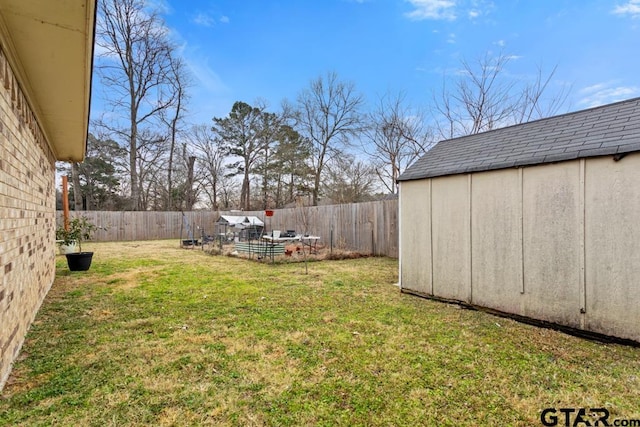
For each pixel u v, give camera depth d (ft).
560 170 11.48
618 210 10.21
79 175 65.92
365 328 11.61
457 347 10.00
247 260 28.76
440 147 17.90
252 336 10.81
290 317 12.82
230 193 80.74
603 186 10.52
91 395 7.32
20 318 9.74
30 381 7.88
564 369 8.63
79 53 8.27
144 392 7.47
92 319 12.46
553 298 11.59
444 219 15.17
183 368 8.60
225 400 7.19
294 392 7.52
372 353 9.55
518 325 12.01
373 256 30.48
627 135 10.32
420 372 8.45
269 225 47.09
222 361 9.01
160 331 11.25
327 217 37.24
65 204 31.01
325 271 23.12
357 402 7.15
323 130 69.10
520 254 12.50
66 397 7.23
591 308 10.71
